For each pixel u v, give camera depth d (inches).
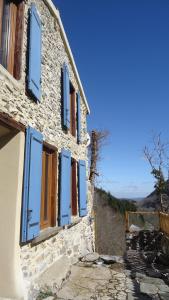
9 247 149.4
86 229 338.3
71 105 314.8
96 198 731.4
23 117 169.9
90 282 203.0
